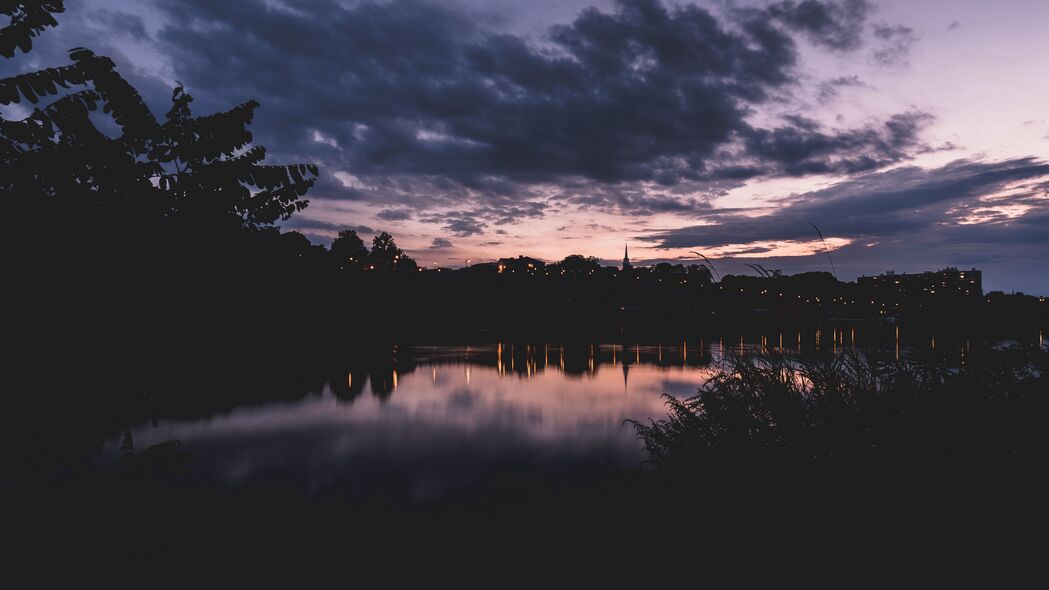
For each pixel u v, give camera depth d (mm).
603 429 15062
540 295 154250
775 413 3715
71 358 2133
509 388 23172
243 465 11273
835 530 2889
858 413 3295
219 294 2471
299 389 21781
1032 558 2412
